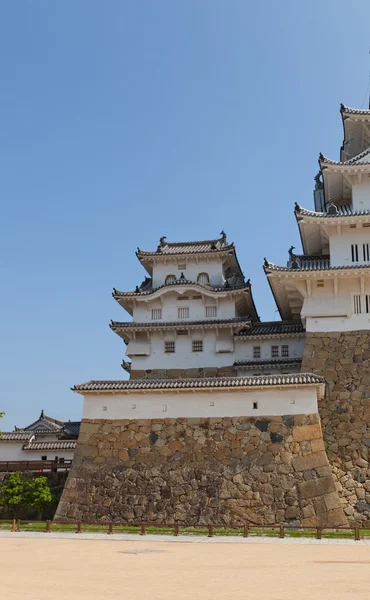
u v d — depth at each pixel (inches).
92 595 663.1
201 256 2337.6
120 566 892.6
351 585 731.4
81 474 1605.6
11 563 923.4
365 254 1857.8
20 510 1754.4
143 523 1360.7
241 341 2130.9
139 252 2357.3
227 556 1007.6
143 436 1609.3
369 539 1262.3
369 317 1782.7
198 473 1535.4
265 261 1808.6
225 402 1589.6
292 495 1460.4
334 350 1768.0
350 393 1707.7
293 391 1558.8
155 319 2251.5
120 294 2246.6
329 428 1679.4
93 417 1659.7
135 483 1561.3
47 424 2677.2
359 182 1936.5
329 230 1889.8
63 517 1562.5
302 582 752.3
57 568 873.5
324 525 1416.1
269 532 1379.2
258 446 1528.1
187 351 2166.6
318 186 2369.6
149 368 2169.0
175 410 1615.4
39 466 1948.8
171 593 676.7
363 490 1579.7
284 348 2096.5
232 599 642.2
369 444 1635.1
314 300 1830.7
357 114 1984.5
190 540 1251.2
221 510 1481.3
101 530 1432.1
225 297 2203.5
